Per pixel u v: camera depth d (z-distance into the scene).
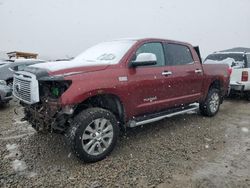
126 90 4.51
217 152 4.59
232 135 5.52
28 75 4.17
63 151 4.55
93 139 4.09
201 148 4.75
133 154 4.45
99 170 3.89
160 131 5.66
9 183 3.53
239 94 9.34
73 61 4.82
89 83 4.06
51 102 4.02
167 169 3.93
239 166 4.06
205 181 3.61
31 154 4.43
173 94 5.48
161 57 5.31
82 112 4.05
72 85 3.92
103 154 4.21
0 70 10.46
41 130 4.21
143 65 4.60
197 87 6.17
